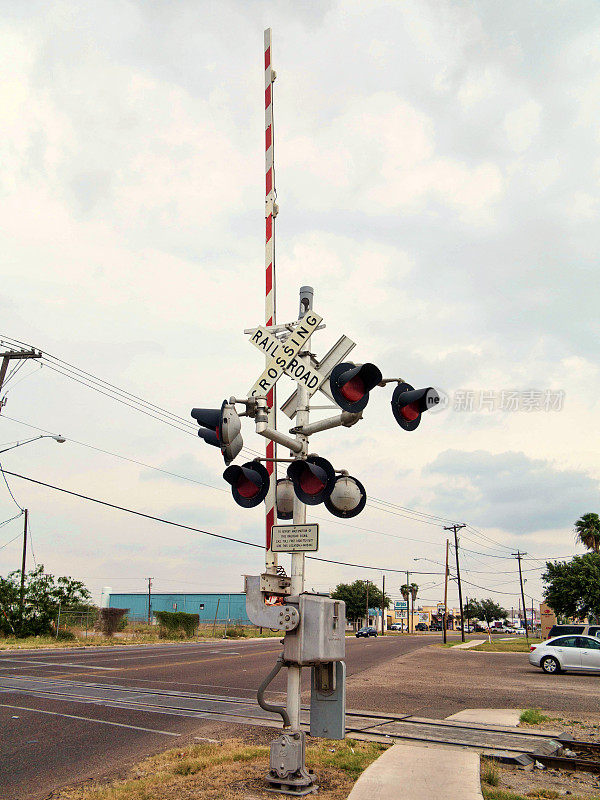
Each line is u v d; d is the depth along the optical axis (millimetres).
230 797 6125
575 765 8164
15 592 36719
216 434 6824
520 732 9914
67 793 6418
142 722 10273
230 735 9336
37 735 9156
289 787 6367
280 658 6590
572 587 47594
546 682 18750
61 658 22844
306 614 6484
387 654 32844
